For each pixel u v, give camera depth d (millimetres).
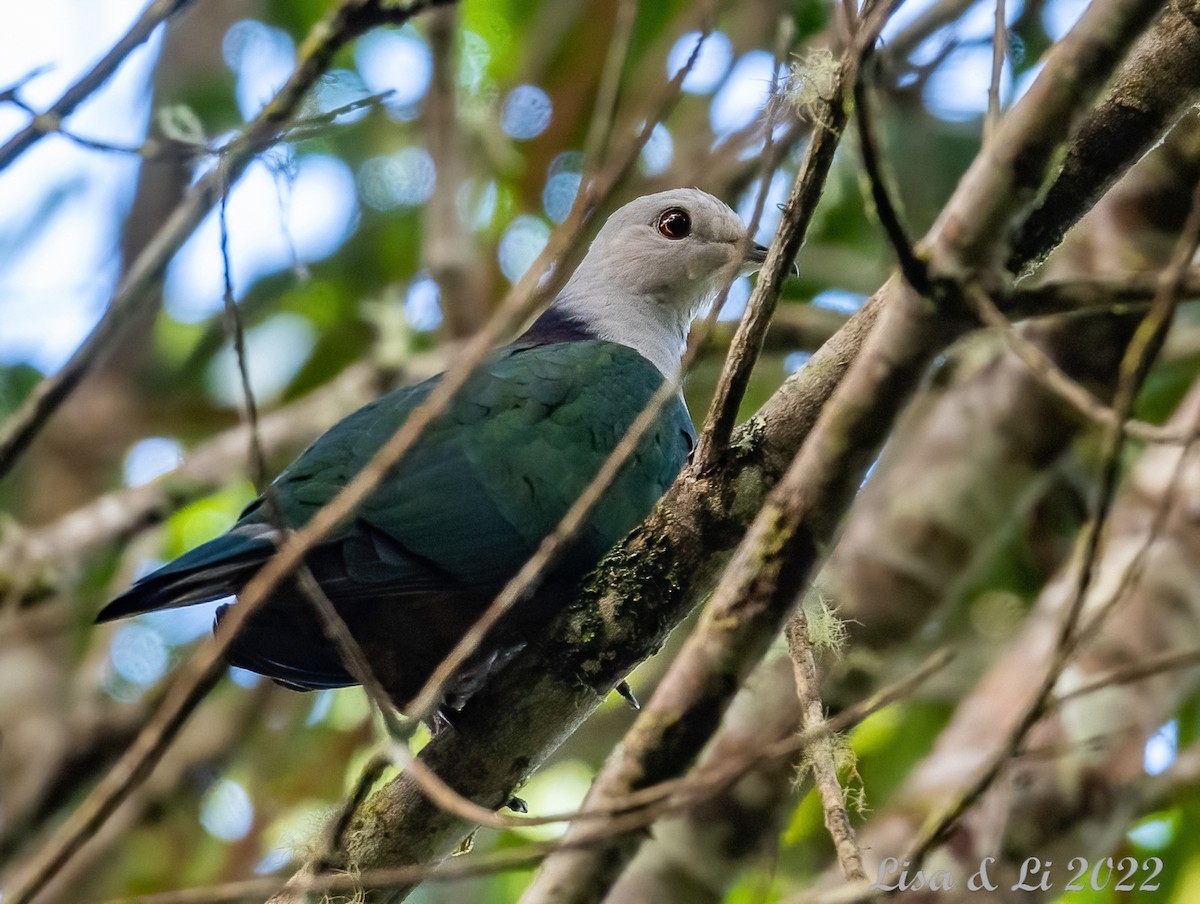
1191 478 11391
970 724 11000
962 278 6598
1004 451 11250
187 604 8555
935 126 13742
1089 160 7465
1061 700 6816
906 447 12508
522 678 8609
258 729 15352
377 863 8477
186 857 14930
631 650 8492
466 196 14820
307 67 8984
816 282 14789
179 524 16562
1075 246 11242
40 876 5773
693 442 10570
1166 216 11055
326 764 15086
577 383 10102
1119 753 10492
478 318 14570
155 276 8711
